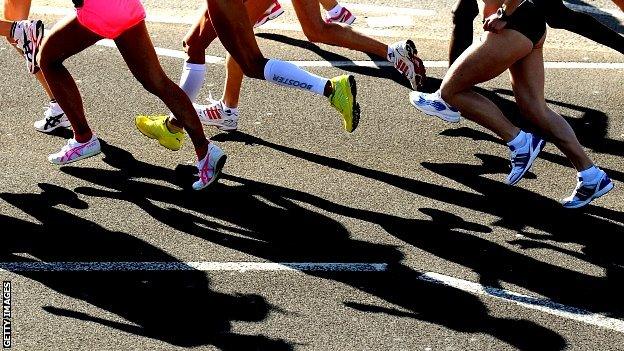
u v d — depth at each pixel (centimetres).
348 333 616
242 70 752
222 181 789
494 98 930
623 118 896
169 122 793
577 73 982
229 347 602
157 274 674
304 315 634
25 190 771
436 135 867
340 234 721
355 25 1077
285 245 709
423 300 650
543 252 701
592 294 657
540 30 704
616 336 618
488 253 700
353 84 750
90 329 617
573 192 746
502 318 632
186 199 765
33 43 788
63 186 779
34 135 855
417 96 844
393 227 731
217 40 1038
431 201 766
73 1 702
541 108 729
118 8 700
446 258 694
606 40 820
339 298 651
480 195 775
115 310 636
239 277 671
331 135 864
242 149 838
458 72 718
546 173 808
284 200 764
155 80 730
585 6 1122
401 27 1077
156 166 812
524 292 659
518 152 739
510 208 758
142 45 721
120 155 827
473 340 611
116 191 774
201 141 750
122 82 951
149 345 602
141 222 733
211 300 647
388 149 843
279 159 824
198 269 680
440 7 1133
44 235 714
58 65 757
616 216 747
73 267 680
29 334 611
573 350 604
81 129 783
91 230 722
